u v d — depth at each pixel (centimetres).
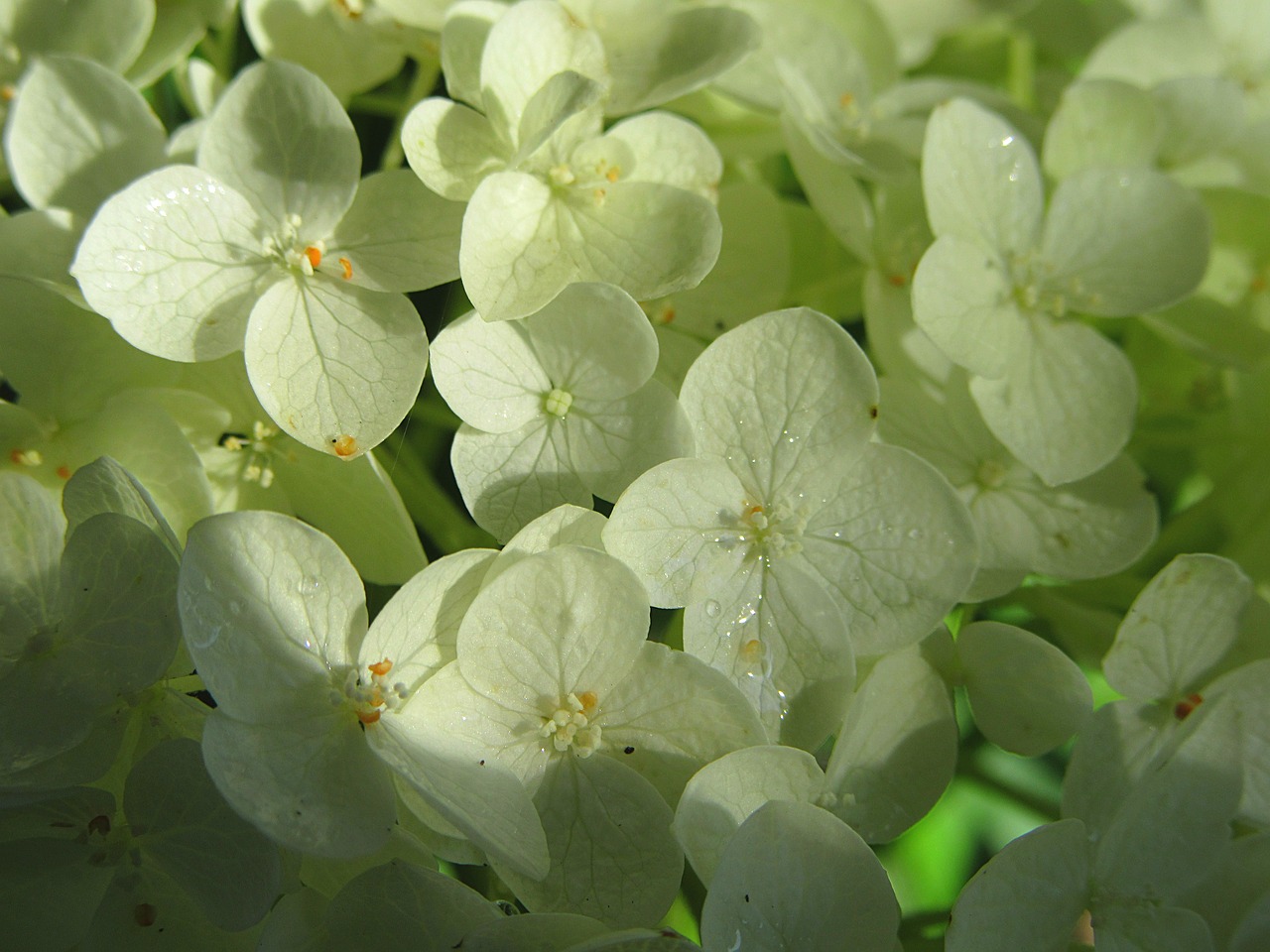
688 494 15
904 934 16
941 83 18
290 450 16
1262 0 19
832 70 18
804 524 15
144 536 14
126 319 15
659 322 17
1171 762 15
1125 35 18
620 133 16
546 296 15
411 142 15
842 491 15
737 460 15
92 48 16
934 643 16
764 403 15
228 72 18
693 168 16
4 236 16
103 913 14
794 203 18
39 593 15
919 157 17
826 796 15
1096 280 17
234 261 15
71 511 14
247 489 16
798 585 15
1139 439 18
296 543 14
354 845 14
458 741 15
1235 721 15
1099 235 17
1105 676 16
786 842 14
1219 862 15
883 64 18
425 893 14
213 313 15
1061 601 17
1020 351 16
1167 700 16
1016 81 20
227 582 14
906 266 17
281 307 15
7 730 14
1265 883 15
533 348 15
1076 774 15
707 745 15
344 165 15
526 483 15
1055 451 16
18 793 14
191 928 14
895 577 15
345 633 14
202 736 14
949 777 15
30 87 16
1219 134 18
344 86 17
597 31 17
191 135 16
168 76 18
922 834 21
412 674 15
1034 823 20
